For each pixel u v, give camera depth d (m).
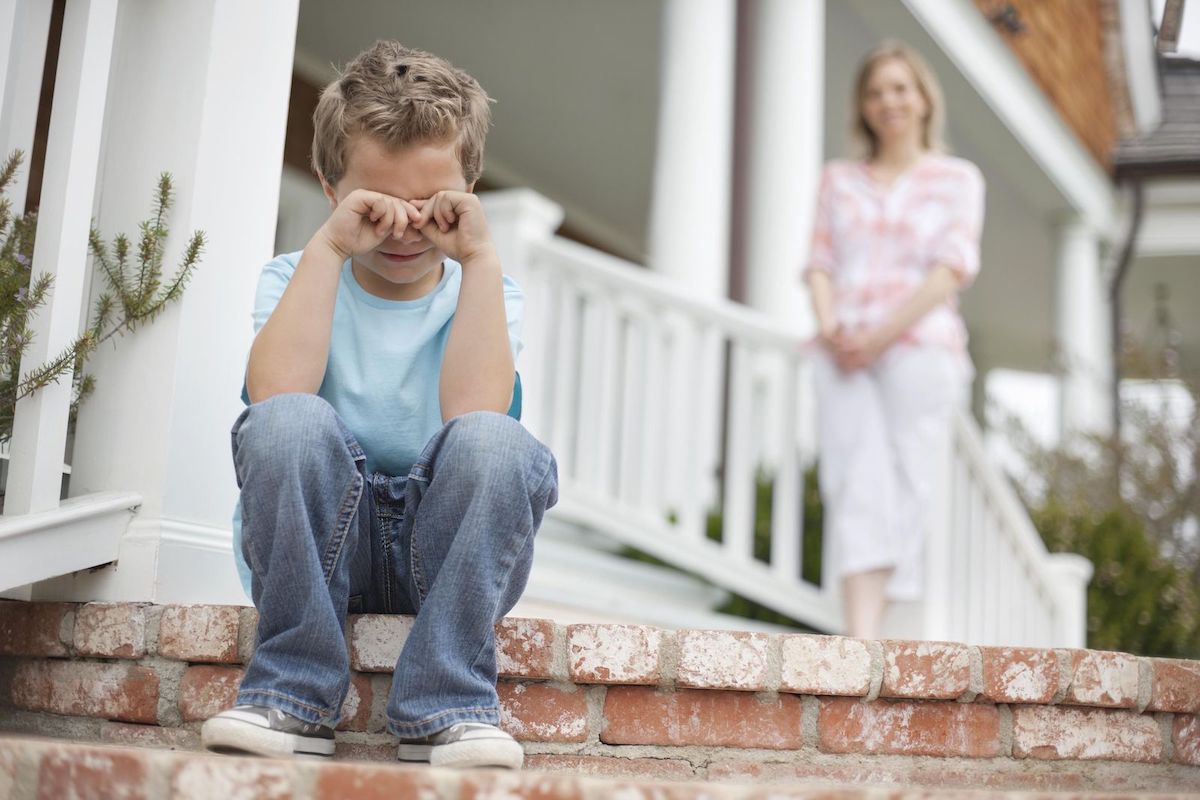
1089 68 8.53
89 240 1.97
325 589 1.54
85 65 1.89
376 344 1.79
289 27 2.17
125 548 1.94
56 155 1.88
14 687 1.97
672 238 5.58
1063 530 6.13
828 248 3.96
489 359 1.68
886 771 1.80
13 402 1.87
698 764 1.75
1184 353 11.00
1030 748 1.88
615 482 4.68
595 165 8.20
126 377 1.98
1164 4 3.57
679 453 4.75
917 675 1.81
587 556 4.43
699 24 5.67
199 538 1.99
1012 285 9.84
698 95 5.64
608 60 6.88
